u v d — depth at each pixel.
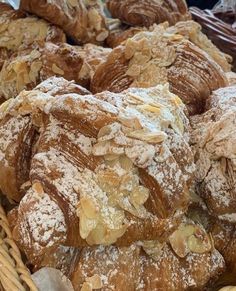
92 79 0.30
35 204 0.20
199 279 0.23
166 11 0.40
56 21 0.36
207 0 0.66
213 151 0.23
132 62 0.28
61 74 0.31
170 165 0.21
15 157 0.24
